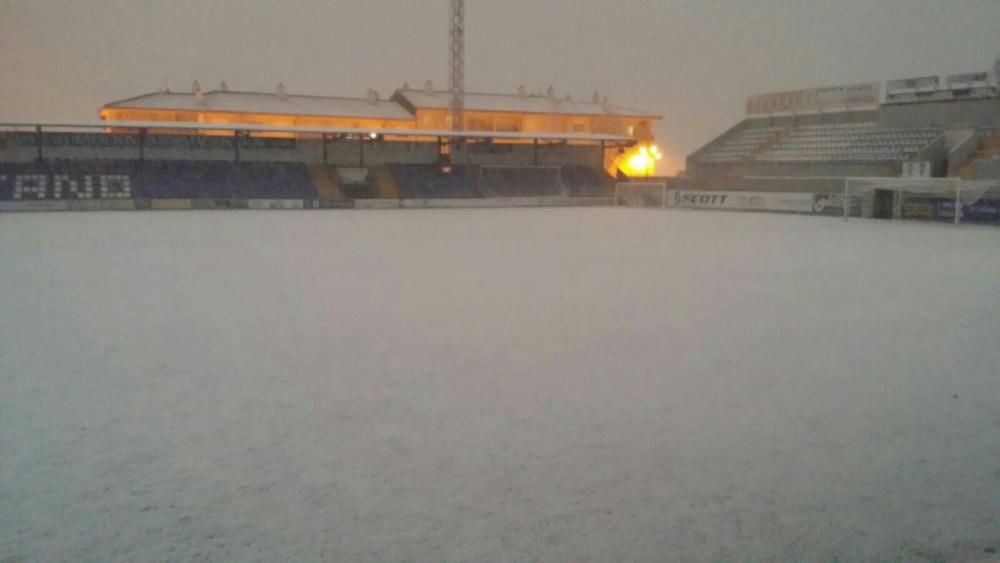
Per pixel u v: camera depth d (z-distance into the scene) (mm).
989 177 39094
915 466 5141
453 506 4508
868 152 46844
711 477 4949
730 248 22562
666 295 13141
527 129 63500
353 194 52062
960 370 7832
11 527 4250
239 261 18531
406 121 59625
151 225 32062
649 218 40031
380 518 4348
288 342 9242
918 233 29172
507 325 10336
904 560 3881
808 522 4305
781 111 57250
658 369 7867
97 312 11398
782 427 5957
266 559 3875
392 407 6520
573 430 5887
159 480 4906
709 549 3990
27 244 22969
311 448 5492
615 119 66062
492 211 48438
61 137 47281
